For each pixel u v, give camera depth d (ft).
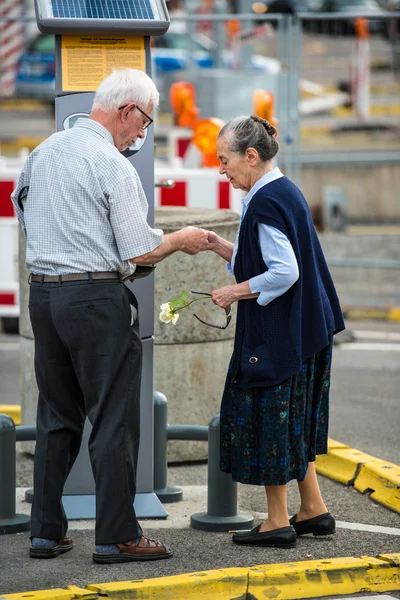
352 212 114.73
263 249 34.09
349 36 98.53
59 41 36.99
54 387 34.47
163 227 45.50
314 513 37.45
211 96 94.58
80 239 32.86
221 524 38.34
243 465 35.22
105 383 33.27
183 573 33.68
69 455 35.12
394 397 60.70
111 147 33.55
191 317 47.19
